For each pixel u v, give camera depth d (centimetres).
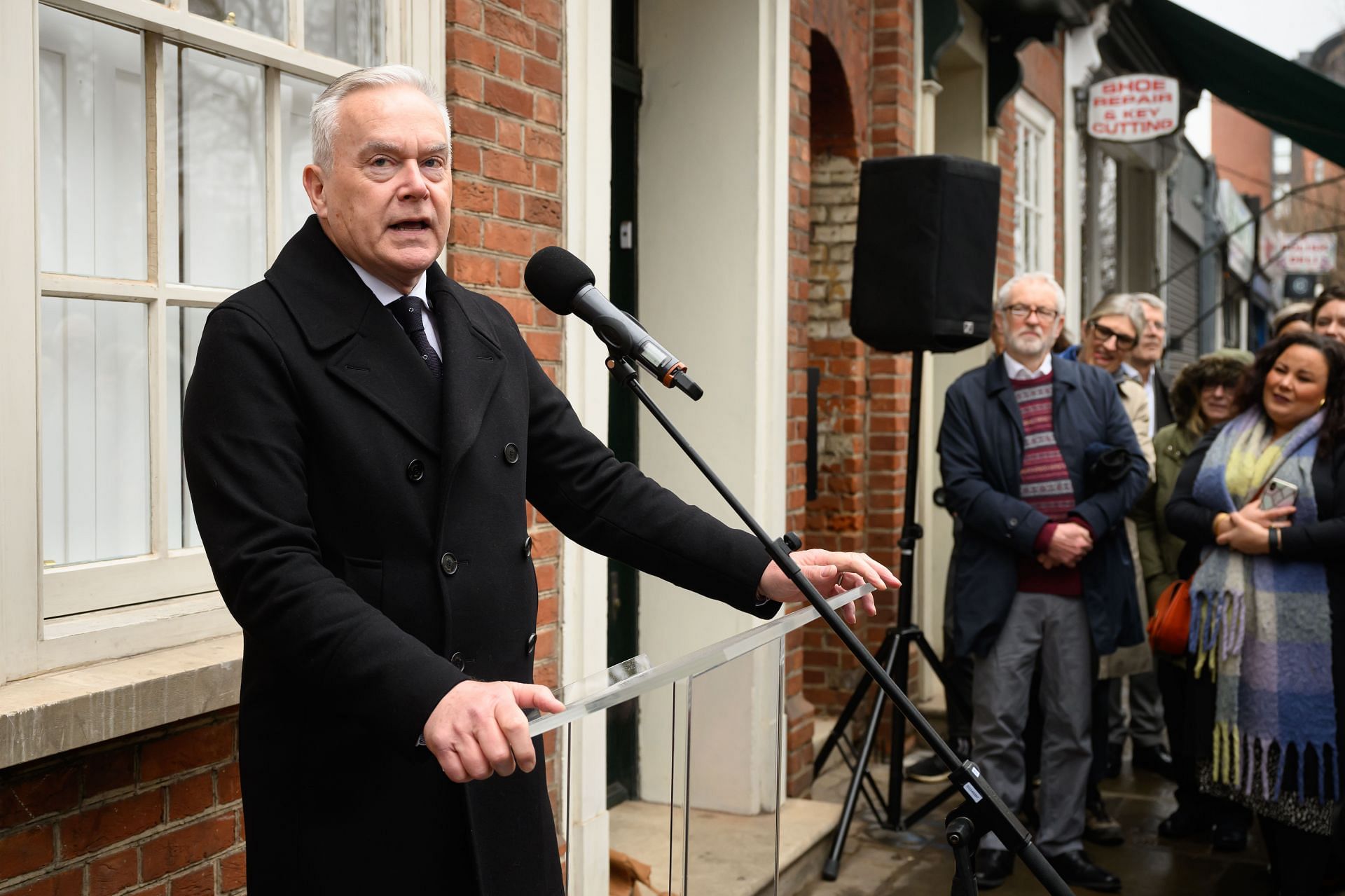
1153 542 474
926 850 416
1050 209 788
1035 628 387
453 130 275
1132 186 1170
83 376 208
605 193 325
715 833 197
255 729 157
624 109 418
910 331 406
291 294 157
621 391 419
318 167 164
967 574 391
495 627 163
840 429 520
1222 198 1825
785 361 423
